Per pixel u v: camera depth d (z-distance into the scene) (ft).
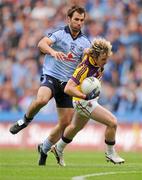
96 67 82.02
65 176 71.20
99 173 75.46
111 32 213.05
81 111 84.07
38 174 73.46
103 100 192.85
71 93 81.00
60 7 228.43
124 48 206.28
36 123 181.78
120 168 84.89
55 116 180.75
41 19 226.17
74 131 87.35
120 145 175.01
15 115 184.65
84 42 89.71
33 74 208.23
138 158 122.72
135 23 215.51
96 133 175.52
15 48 218.79
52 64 88.79
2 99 205.98
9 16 229.66
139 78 197.67
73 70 89.56
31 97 203.41
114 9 223.51
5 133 184.85
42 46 85.56
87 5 226.17
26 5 231.50
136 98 193.16
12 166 86.79
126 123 175.83
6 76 211.41
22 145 182.29
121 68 200.54
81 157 128.16
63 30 89.20
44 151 89.76
